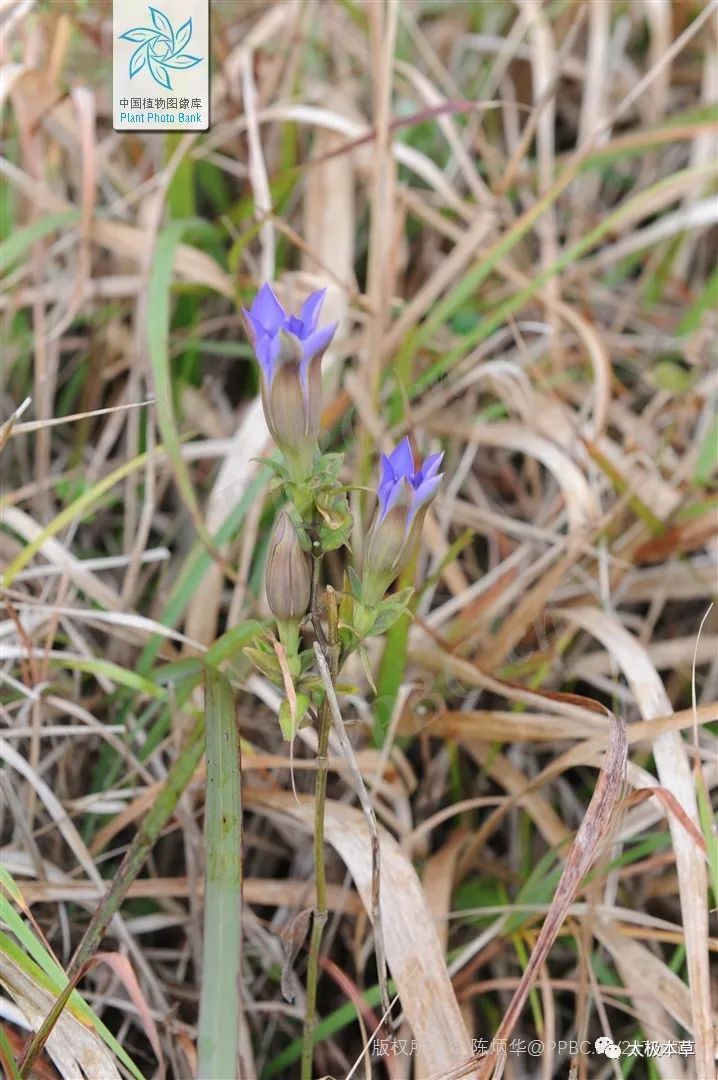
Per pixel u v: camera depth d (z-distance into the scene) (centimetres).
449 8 132
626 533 105
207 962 82
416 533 81
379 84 100
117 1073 84
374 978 95
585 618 96
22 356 109
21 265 109
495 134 134
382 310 102
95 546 106
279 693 98
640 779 90
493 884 97
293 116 106
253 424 100
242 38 116
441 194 118
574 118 137
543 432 104
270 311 80
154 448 100
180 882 93
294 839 96
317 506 80
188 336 112
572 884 84
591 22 124
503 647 98
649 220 132
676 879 96
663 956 96
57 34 102
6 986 85
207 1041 81
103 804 94
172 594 98
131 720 96
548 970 96
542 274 103
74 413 113
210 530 100
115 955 85
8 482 106
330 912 94
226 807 84
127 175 117
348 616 81
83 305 109
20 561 95
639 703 93
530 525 109
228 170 117
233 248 102
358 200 121
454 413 112
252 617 98
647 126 129
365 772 95
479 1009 95
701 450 104
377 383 101
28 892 91
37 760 94
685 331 120
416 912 88
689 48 139
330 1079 86
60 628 98
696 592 103
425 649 98
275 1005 92
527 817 98
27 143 103
